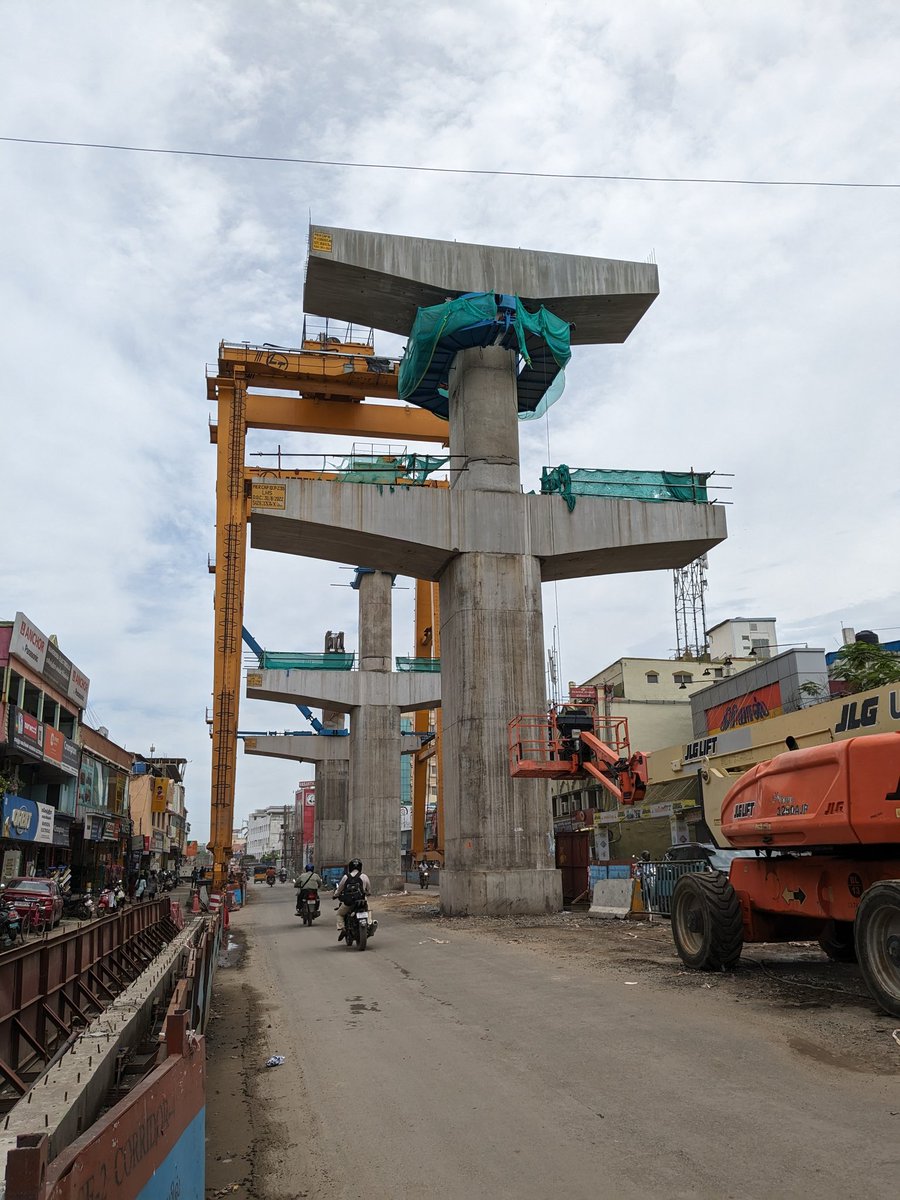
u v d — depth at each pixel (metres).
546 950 14.96
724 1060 6.88
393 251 26.75
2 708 28.17
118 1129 2.46
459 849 24.62
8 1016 7.07
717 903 10.98
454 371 28.50
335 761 73.94
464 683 25.09
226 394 37.31
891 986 7.90
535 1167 4.90
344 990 11.84
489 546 26.06
